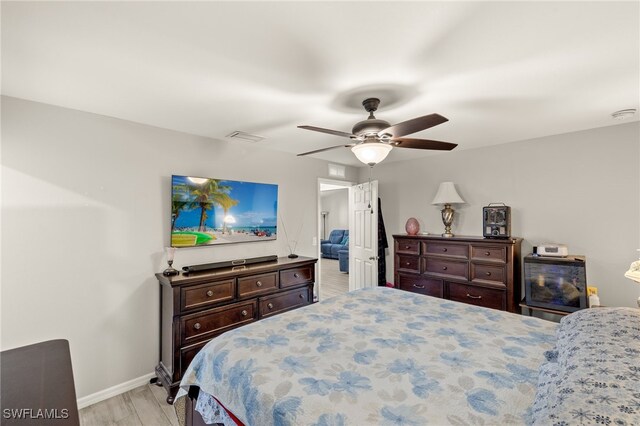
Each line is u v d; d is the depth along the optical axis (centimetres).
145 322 262
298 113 242
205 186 301
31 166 212
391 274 471
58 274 221
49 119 219
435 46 149
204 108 230
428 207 427
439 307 215
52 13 121
